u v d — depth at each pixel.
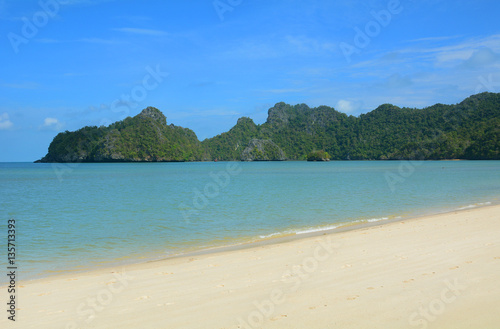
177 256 11.02
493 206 19.69
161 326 5.69
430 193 29.28
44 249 12.41
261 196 29.19
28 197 31.14
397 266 8.56
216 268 9.09
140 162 170.38
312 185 40.44
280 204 23.77
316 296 6.77
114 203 26.03
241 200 26.53
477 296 6.51
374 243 11.23
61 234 14.99
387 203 23.42
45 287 7.93
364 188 35.12
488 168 76.94
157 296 7.08
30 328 5.75
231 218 18.50
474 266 8.29
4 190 38.81
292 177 58.66
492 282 7.20
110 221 18.12
